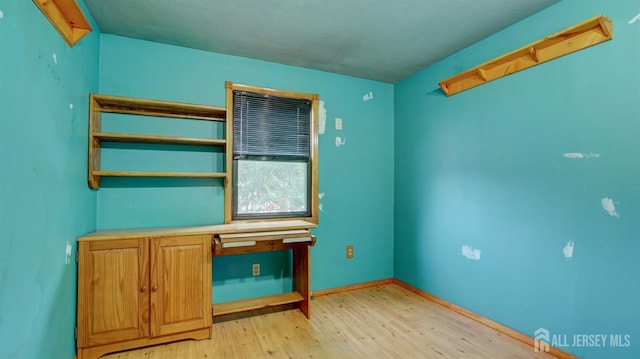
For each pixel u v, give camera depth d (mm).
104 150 2391
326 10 2115
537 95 2146
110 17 2176
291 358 2031
